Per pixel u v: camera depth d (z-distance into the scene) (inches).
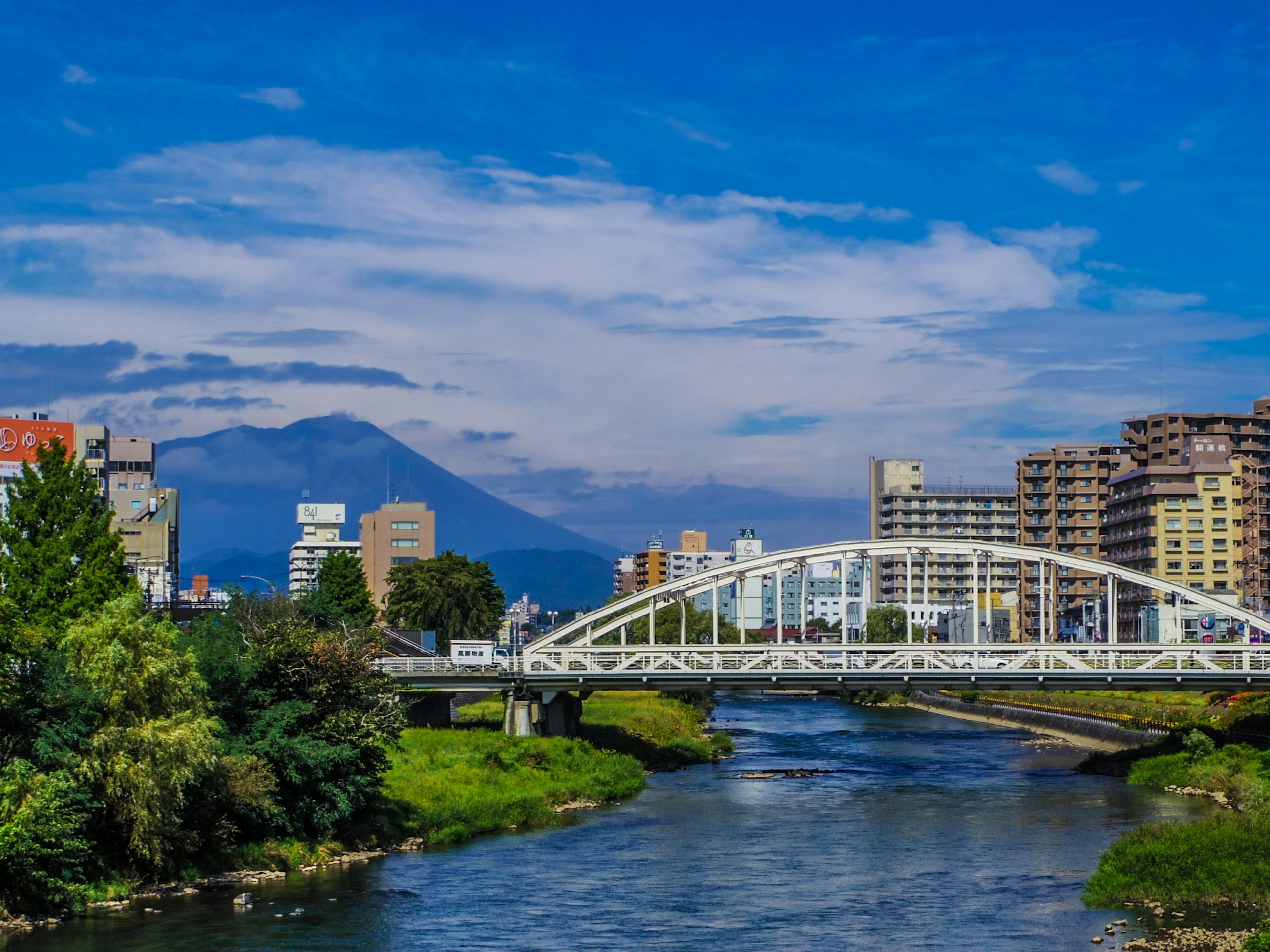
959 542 3878.0
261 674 2464.3
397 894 2078.0
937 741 5068.9
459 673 3848.4
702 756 4311.0
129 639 2071.9
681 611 3981.3
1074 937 1812.3
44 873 1870.1
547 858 2407.7
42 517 2935.5
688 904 2031.3
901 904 2031.3
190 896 2034.9
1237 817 2409.0
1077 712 5324.8
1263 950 1616.6
